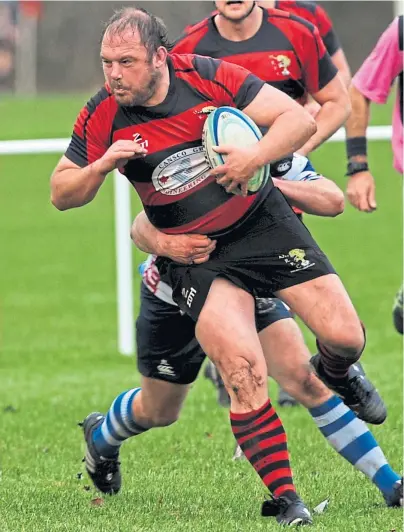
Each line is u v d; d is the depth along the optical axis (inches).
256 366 592.1
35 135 3383.4
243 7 783.1
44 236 2322.8
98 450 712.4
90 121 603.5
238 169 577.0
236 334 592.7
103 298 1697.8
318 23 927.7
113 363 1254.9
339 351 608.1
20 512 658.2
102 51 576.1
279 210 621.3
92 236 2310.5
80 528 609.9
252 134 586.9
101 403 1037.8
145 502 685.3
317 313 604.7
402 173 886.4
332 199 670.5
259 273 618.5
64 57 4916.3
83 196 603.5
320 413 667.4
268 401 597.0
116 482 720.3
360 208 882.1
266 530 584.1
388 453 803.4
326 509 646.5
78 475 761.6
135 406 699.4
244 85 597.0
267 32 806.5
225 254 617.3
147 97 582.2
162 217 617.9
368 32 4365.2
